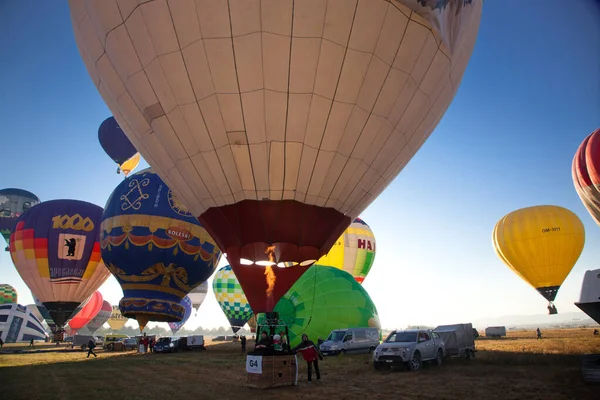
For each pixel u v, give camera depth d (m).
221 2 7.54
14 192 36.84
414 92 8.75
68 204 27.72
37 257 26.38
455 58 9.38
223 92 8.03
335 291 18.89
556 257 29.62
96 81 9.89
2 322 59.38
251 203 8.84
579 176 23.86
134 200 22.41
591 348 17.02
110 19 8.47
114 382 11.31
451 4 8.57
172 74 8.18
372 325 18.94
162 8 7.81
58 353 27.59
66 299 26.94
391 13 7.81
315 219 9.05
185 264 22.47
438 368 11.55
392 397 7.80
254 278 9.13
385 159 9.32
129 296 21.78
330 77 7.92
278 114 8.10
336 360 14.84
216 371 13.52
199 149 8.72
